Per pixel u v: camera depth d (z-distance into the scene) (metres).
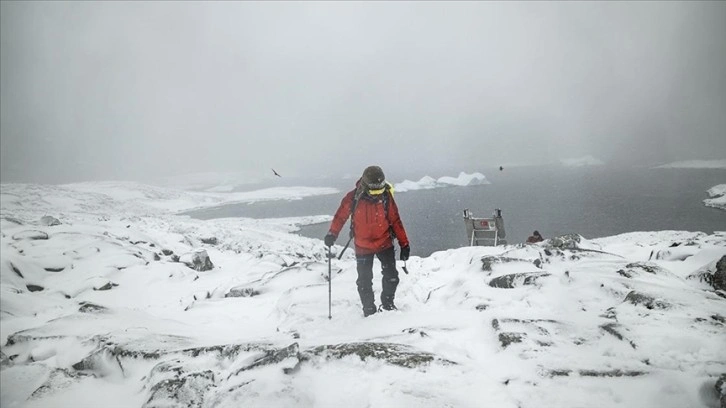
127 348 3.63
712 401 2.27
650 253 6.62
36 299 6.41
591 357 2.78
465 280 5.28
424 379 2.63
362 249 4.79
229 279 8.41
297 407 2.51
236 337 4.43
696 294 3.69
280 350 2.98
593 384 2.49
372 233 4.73
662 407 2.26
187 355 3.38
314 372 2.86
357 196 4.73
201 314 5.92
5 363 3.89
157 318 5.28
